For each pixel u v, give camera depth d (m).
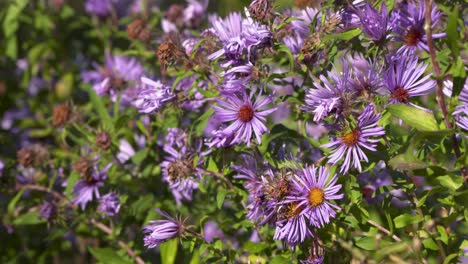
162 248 0.62
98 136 0.70
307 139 0.59
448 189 0.50
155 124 0.71
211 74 0.61
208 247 0.60
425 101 0.61
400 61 0.50
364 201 0.56
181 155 0.62
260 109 0.54
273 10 0.53
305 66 0.55
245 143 0.56
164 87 0.59
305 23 0.58
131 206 0.71
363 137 0.50
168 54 0.58
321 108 0.49
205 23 0.73
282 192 0.51
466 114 0.51
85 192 0.71
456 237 0.54
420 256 0.52
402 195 0.63
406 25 0.50
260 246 0.60
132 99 0.74
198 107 0.65
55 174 0.74
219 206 0.58
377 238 0.53
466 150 0.47
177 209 0.69
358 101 0.50
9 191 0.75
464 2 0.53
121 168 0.73
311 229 0.54
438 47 0.54
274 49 0.55
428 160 0.54
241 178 0.61
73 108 0.77
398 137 0.52
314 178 0.51
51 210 0.73
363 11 0.51
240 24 0.56
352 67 0.52
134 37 0.78
